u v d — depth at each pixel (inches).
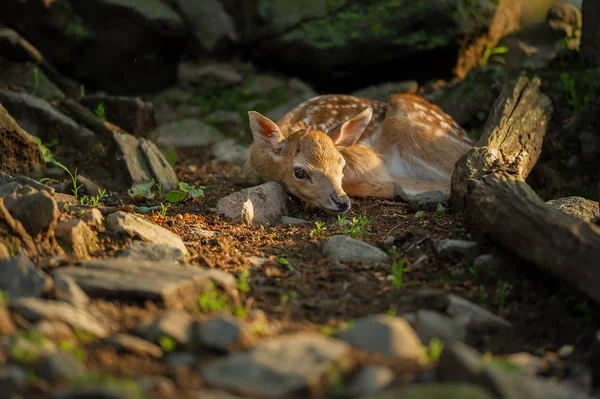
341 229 386.9
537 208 301.6
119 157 478.9
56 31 624.4
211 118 661.9
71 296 261.0
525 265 305.4
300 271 324.2
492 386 203.0
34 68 589.9
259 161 474.0
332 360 222.5
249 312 277.0
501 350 264.5
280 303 289.7
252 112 450.6
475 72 623.2
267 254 344.5
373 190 466.3
